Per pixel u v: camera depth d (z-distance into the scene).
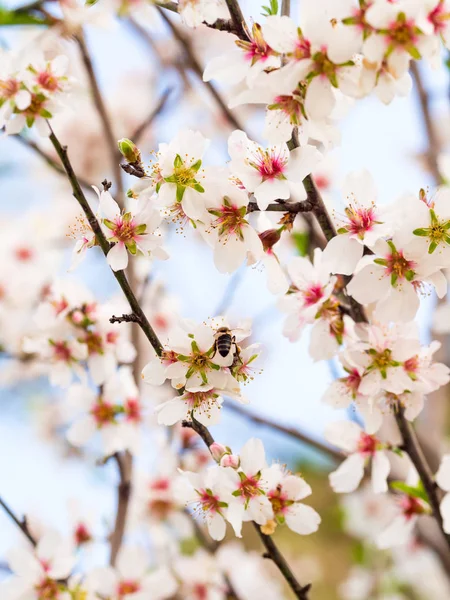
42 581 0.98
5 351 1.17
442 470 0.92
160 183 0.88
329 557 1.65
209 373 0.86
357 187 0.89
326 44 0.85
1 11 1.04
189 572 1.13
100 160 1.42
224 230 0.88
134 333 1.09
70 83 0.93
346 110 0.89
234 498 0.88
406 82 0.86
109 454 1.05
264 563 1.49
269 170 0.88
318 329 0.92
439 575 1.32
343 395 0.92
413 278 0.88
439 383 0.90
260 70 0.87
